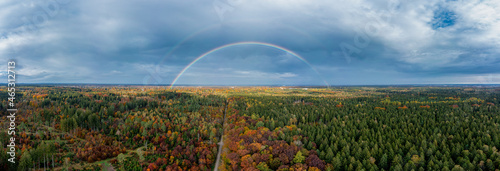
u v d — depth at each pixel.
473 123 135.88
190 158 116.50
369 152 94.69
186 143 139.12
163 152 129.12
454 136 113.19
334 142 111.94
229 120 178.00
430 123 143.00
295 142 110.56
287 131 131.38
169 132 153.25
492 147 98.31
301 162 92.44
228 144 124.19
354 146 102.12
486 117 160.25
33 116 176.12
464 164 82.06
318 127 134.25
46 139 141.12
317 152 101.56
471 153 92.62
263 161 94.38
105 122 176.25
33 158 107.81
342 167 89.56
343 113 180.88
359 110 198.75
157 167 112.12
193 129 159.12
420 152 95.12
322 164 89.69
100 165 115.62
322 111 192.88
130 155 128.12
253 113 183.38
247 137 122.62
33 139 137.62
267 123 147.50
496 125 136.38
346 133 123.06
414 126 136.38
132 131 156.88
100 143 140.00
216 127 165.00
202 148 126.56
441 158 90.00
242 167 95.81
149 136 151.00
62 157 119.44
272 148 104.12
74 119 157.50
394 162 88.56
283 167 87.62
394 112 191.00
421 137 113.31
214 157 120.31
